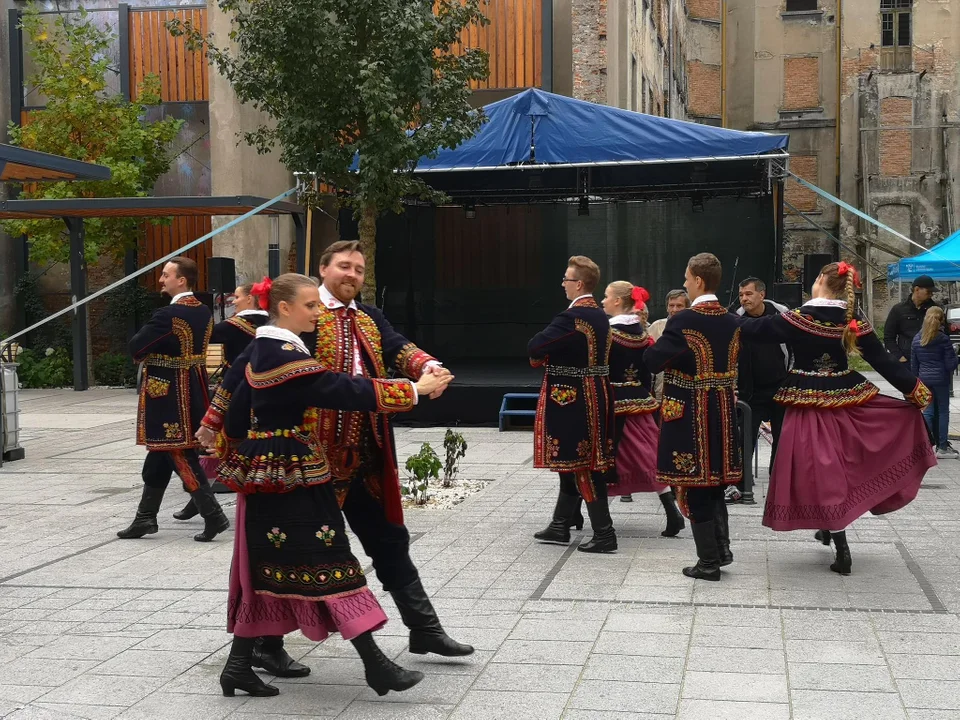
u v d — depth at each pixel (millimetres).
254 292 5301
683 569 6281
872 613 5359
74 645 5023
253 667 4633
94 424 15305
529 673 4500
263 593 4148
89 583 6238
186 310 7309
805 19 36312
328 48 11656
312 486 4125
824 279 6156
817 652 4730
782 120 36469
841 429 6094
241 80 12383
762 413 8656
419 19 11570
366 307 4680
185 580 6285
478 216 19328
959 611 5383
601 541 6809
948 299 31047
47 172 12070
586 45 20609
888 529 7477
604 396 6797
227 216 21844
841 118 35031
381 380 4137
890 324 11680
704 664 4578
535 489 9289
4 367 11602
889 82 34406
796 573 6211
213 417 4398
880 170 34438
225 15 21766
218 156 21781
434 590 5898
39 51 22172
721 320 6078
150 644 5031
